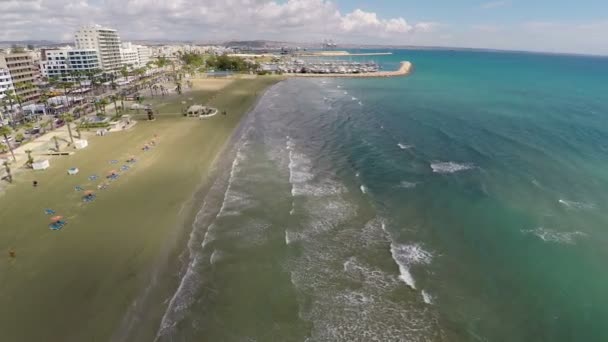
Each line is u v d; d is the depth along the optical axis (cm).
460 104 9512
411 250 3122
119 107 8969
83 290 2638
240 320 2431
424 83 14738
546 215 3562
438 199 3981
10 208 3781
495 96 10838
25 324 2336
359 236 3344
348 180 4575
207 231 3438
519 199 3900
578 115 7850
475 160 5097
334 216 3700
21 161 5134
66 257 2994
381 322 2389
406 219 3606
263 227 3512
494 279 2747
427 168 4853
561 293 2595
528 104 9338
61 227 3428
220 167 5031
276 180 4600
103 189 4259
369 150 5697
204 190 4303
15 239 3231
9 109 8112
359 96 11406
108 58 16588
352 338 2281
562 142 5800
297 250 3153
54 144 5941
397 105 9550
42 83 12312
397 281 2750
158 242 3238
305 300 2592
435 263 2945
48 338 2245
